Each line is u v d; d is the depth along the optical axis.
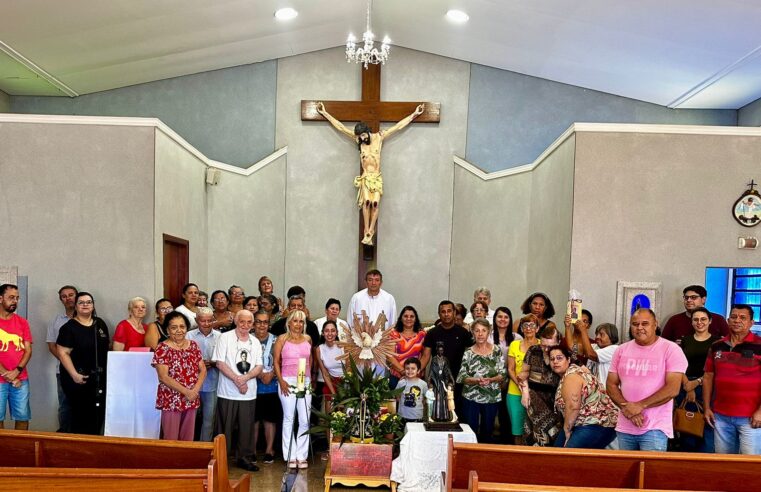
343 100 9.59
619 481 3.35
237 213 8.64
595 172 6.11
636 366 3.97
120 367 5.10
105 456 3.44
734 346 4.27
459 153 9.59
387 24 8.80
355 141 9.49
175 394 4.82
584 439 4.12
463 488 3.48
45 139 6.18
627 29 7.23
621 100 9.41
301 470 5.30
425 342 6.04
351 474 4.85
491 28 8.15
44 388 6.11
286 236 9.59
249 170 8.88
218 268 8.25
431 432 4.71
